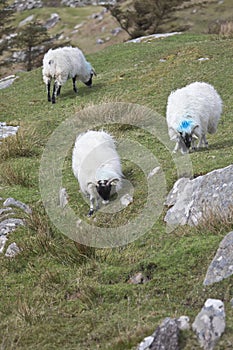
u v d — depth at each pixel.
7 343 6.83
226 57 19.03
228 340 5.94
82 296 7.52
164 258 7.78
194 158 10.65
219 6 48.31
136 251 8.44
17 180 11.65
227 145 11.49
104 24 53.69
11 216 9.88
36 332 6.96
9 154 13.26
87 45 50.75
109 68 22.75
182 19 47.28
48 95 18.73
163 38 27.36
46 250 8.95
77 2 64.69
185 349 5.95
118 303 7.29
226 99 15.29
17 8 66.75
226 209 8.40
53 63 18.12
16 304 7.71
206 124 11.41
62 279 8.13
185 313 6.66
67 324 7.05
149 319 6.72
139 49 24.61
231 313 6.40
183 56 20.33
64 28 56.28
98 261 8.47
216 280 7.00
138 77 19.16
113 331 6.66
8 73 46.12
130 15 43.38
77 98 18.41
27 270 8.57
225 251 7.29
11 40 45.34
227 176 8.87
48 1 66.94
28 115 17.70
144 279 7.64
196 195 8.97
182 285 7.24
